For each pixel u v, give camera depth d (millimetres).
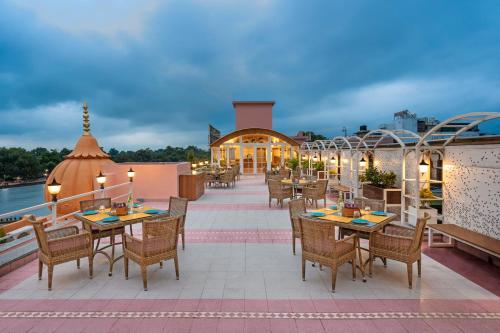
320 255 3738
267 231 6492
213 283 3871
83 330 2838
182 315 3098
